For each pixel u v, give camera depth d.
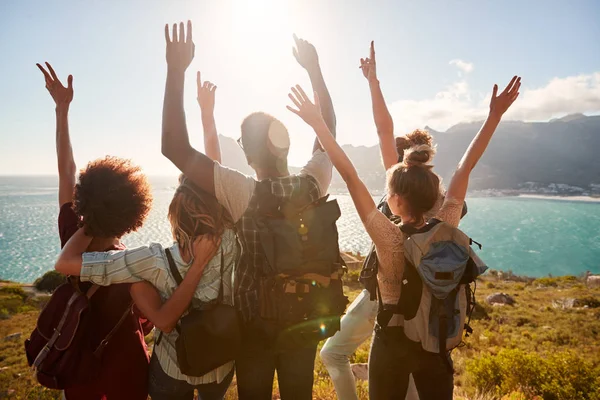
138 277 1.80
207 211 1.78
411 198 2.07
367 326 2.63
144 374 2.04
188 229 1.78
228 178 1.79
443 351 1.96
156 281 1.83
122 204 1.77
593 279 59.22
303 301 1.77
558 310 32.53
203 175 1.77
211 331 1.73
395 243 2.00
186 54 1.77
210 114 2.59
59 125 2.26
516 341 20.12
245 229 1.83
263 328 1.84
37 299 46.00
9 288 49.09
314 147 2.28
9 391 9.88
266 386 1.97
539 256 169.12
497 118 2.26
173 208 1.82
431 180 2.07
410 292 1.99
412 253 1.97
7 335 26.05
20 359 18.22
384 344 2.11
